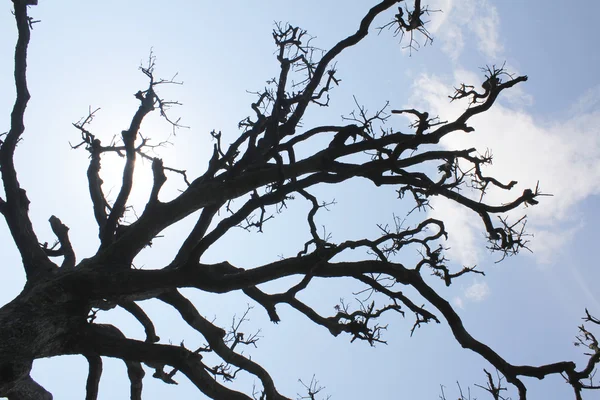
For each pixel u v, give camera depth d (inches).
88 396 397.1
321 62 434.0
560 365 347.9
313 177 389.7
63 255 435.8
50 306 333.4
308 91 433.1
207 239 355.9
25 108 422.6
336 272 372.2
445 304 369.4
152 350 344.5
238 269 425.4
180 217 392.2
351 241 388.5
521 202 390.3
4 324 302.5
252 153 412.5
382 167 389.4
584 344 363.6
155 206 390.6
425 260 393.4
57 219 459.8
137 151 455.5
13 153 404.5
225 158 432.1
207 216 414.6
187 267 354.6
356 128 392.5
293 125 441.1
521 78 370.3
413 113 375.6
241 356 414.6
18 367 292.8
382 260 383.6
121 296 364.8
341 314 449.7
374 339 384.5
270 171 397.1
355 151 393.7
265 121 438.9
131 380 472.4
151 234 386.6
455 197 402.6
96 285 352.5
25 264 382.3
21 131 415.8
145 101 466.3
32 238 395.2
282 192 381.1
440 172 432.1
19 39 424.8
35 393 370.3
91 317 354.6
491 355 361.1
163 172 398.0
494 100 371.2
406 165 397.7
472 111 374.6
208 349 381.7
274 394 409.7
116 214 419.2
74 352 346.0
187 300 412.2
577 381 344.2
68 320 339.3
